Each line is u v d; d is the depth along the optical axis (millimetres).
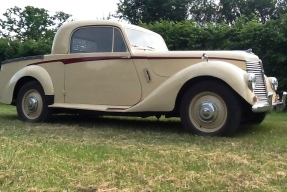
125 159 3309
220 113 4477
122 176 2814
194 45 9375
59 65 5516
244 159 3367
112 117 6680
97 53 5238
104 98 5188
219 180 2717
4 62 6188
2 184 2609
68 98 5445
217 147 3920
